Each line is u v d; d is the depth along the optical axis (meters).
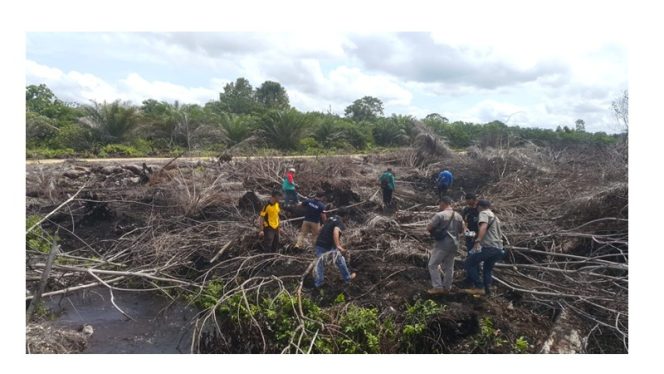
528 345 5.52
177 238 8.16
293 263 7.54
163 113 23.94
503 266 7.18
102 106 21.03
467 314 5.80
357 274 7.09
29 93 26.38
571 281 6.85
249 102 35.62
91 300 6.96
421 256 7.45
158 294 7.18
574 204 8.73
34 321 5.99
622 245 7.95
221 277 7.31
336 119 29.75
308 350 5.16
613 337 5.86
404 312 5.99
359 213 10.93
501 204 9.85
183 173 12.69
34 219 9.07
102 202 10.09
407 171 15.96
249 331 5.76
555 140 25.72
